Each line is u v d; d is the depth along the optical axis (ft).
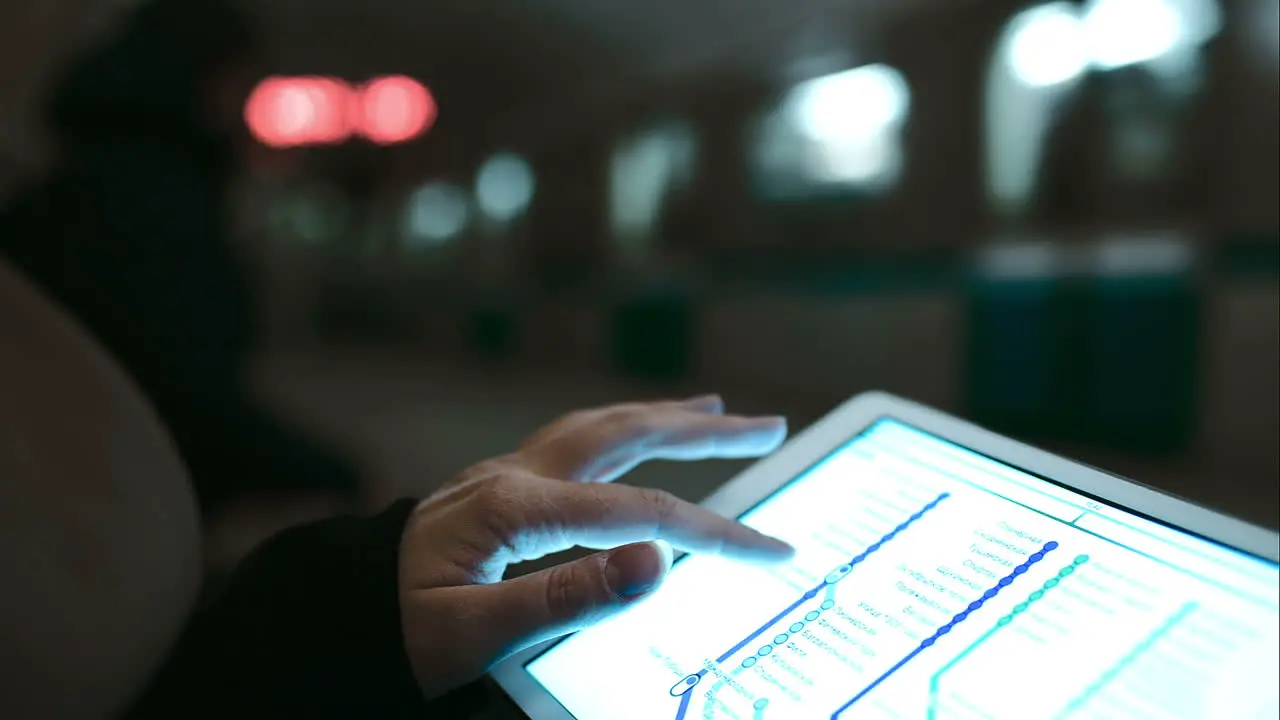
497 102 17.13
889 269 11.56
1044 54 10.04
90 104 4.40
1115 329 7.98
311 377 14.60
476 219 19.30
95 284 4.39
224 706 1.37
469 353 18.93
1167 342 7.57
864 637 1.44
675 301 14.90
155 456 1.79
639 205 16.61
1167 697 1.19
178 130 4.60
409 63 15.72
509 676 1.57
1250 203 7.85
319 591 1.50
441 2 14.78
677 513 1.62
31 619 1.42
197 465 4.62
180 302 4.60
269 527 4.50
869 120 12.48
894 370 11.25
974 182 11.08
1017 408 9.14
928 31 11.49
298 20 13.79
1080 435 8.36
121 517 1.64
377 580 1.51
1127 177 9.14
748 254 14.20
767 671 1.44
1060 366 8.65
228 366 4.82
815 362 12.44
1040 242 9.57
